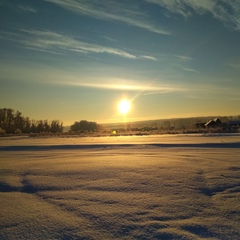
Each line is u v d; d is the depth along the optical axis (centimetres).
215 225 351
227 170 746
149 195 500
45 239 318
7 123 7019
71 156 1212
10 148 1823
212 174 690
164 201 461
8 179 679
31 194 533
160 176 670
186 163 890
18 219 385
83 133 5062
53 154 1338
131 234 330
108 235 328
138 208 425
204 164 863
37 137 3941
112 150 1476
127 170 766
